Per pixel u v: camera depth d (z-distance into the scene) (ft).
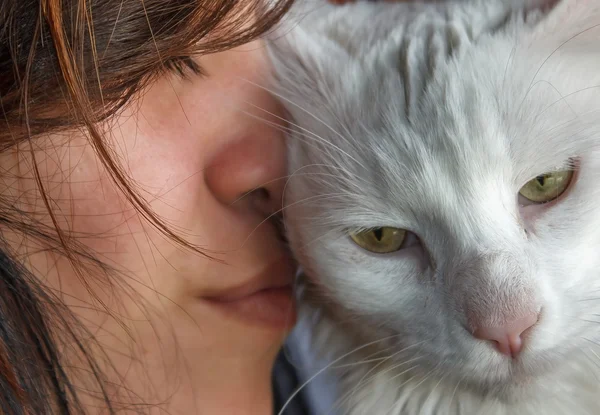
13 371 0.66
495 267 0.74
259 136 0.76
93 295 0.69
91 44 0.62
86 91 0.62
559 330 0.76
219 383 0.80
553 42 0.77
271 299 0.81
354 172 0.79
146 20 0.64
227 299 0.77
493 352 0.75
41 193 0.63
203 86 0.71
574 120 0.75
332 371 0.92
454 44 0.79
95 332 0.71
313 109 0.81
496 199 0.76
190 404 0.78
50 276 0.68
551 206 0.77
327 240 0.82
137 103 0.67
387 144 0.77
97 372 0.70
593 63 0.78
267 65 0.82
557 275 0.76
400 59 0.80
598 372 0.83
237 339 0.78
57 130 0.64
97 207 0.67
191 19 0.65
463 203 0.76
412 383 0.87
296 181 0.81
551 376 0.80
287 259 0.83
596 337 0.79
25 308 0.66
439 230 0.77
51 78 0.62
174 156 0.70
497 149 0.75
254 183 0.75
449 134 0.75
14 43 0.61
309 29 0.87
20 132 0.63
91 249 0.68
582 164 0.76
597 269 0.78
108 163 0.64
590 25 0.78
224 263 0.74
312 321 0.91
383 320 0.82
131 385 0.73
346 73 0.81
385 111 0.78
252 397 0.83
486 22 0.82
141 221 0.68
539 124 0.74
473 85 0.76
